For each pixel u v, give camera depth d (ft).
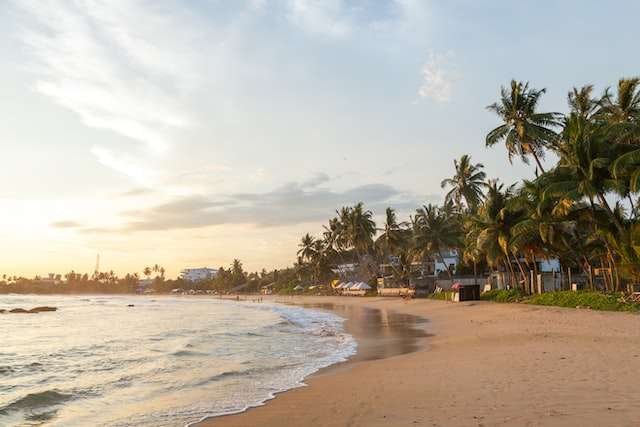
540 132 135.03
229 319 167.94
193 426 32.17
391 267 325.83
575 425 24.25
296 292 447.01
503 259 164.45
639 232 97.09
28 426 34.81
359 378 45.21
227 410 36.42
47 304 346.95
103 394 45.91
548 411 27.04
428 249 220.23
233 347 80.28
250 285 611.47
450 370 44.01
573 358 44.11
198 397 42.22
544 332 67.26
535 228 125.29
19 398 43.60
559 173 114.73
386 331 96.63
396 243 280.31
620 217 109.91
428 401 32.17
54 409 39.96
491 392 32.99
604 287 134.51
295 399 38.11
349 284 344.90
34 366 65.57
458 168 217.15
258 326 129.39
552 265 194.49
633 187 92.02
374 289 308.81
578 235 131.44
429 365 48.78
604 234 110.73
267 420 31.94
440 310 141.18
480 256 187.21
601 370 37.70
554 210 110.42
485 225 150.82
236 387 46.19
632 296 95.76
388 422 27.91
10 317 191.42
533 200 125.70
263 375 52.70
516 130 139.95
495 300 148.77
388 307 183.73
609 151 101.76
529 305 119.96
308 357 66.44
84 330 127.54
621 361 41.09
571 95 141.28
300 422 30.48
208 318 176.24
